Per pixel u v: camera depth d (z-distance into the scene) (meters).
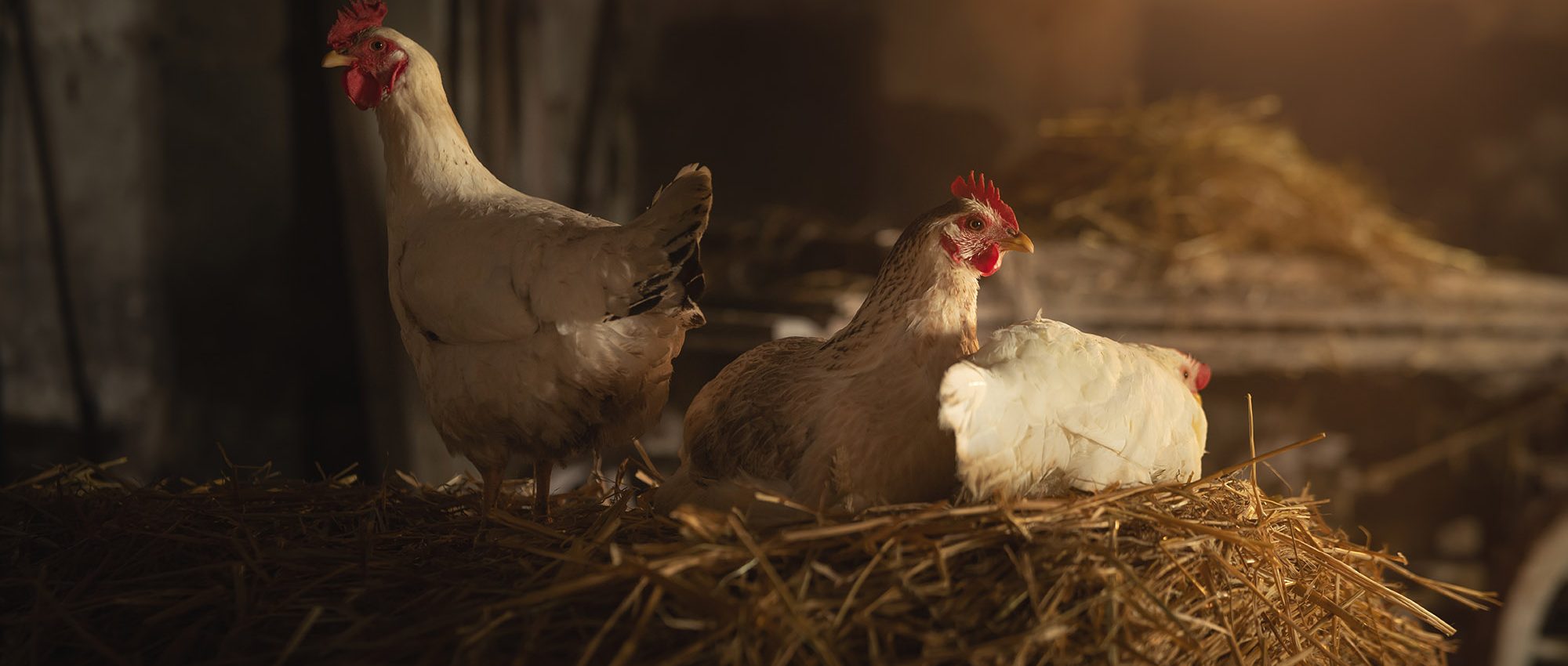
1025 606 1.39
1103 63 5.81
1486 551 3.94
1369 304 3.63
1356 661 1.66
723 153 4.91
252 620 1.44
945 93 5.31
